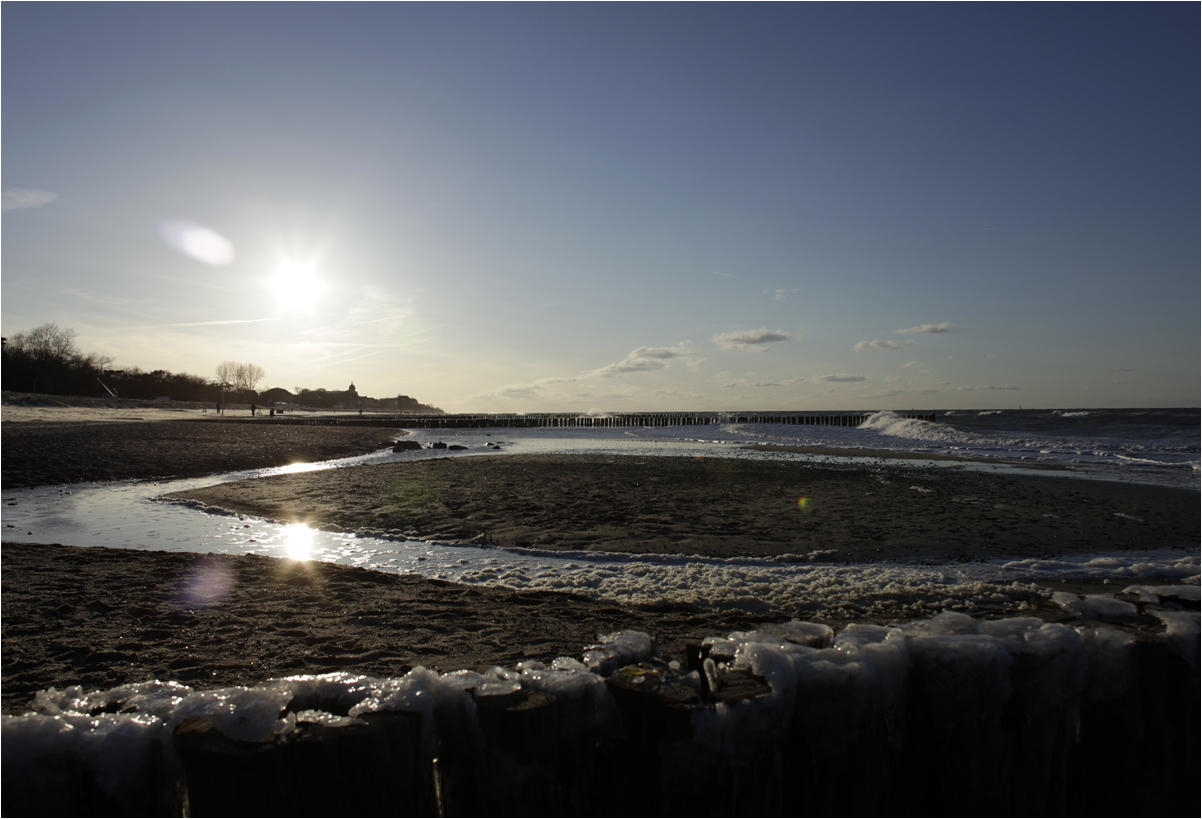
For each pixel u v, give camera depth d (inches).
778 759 84.1
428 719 82.8
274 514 443.2
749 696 82.6
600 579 271.9
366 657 169.6
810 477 648.4
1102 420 2037.4
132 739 79.2
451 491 542.0
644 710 82.7
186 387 4739.2
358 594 238.2
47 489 580.7
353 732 75.8
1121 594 124.7
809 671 86.0
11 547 313.7
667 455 965.2
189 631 193.5
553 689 87.1
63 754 78.4
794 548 338.0
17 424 1371.8
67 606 218.4
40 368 3277.6
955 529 385.1
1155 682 97.7
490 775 82.3
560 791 85.0
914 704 93.2
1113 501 494.0
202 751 73.7
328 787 74.9
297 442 1174.3
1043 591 242.8
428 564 306.0
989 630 102.0
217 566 279.6
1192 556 320.2
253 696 82.0
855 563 308.5
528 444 1327.5
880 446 1173.7
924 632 103.0
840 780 85.7
